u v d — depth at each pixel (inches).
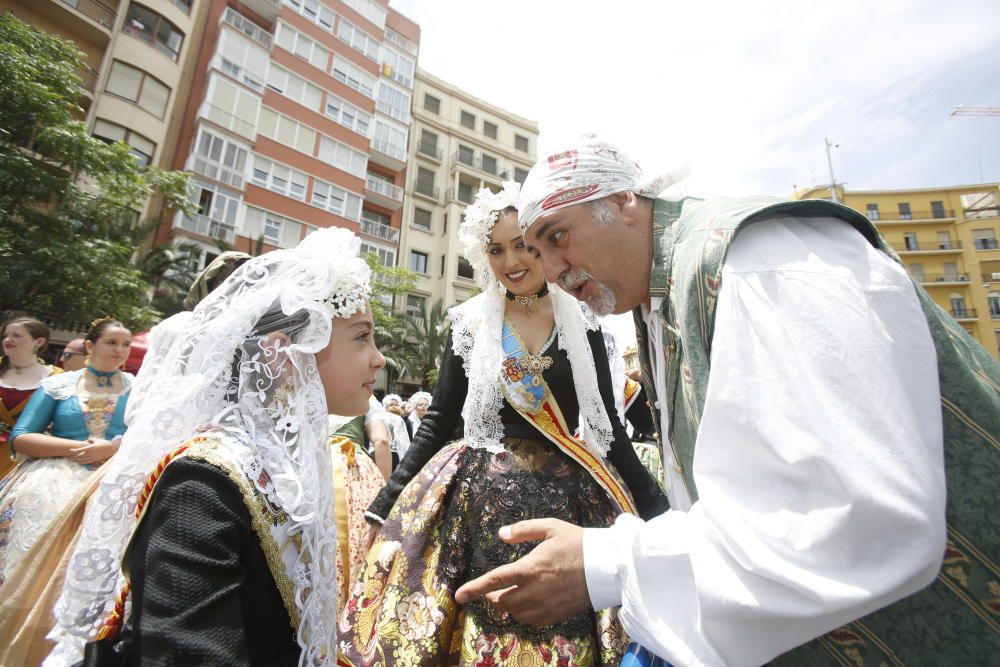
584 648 51.1
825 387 26.3
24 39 401.4
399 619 56.7
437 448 71.2
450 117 1178.6
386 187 1020.5
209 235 725.9
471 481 60.4
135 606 33.6
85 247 415.8
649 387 49.1
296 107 844.6
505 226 65.7
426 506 62.4
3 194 398.9
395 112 1037.8
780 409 27.2
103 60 639.1
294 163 829.8
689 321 36.3
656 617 31.0
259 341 43.2
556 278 46.6
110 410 119.3
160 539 33.1
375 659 55.1
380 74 1011.9
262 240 684.1
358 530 79.7
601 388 68.2
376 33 999.0
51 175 413.1
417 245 1055.0
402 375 863.7
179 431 41.3
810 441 25.7
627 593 32.3
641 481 66.1
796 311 28.5
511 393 62.0
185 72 743.1
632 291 45.4
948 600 30.3
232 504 35.9
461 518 59.4
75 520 81.5
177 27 706.2
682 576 31.3
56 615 39.4
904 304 28.7
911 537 24.0
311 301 43.8
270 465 39.6
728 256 33.1
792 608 25.8
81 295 422.0
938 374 30.1
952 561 30.4
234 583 33.4
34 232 413.7
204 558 32.5
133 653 33.6
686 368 38.0
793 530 26.1
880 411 25.2
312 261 46.1
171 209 498.9
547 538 37.0
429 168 1117.1
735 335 30.3
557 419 61.3
